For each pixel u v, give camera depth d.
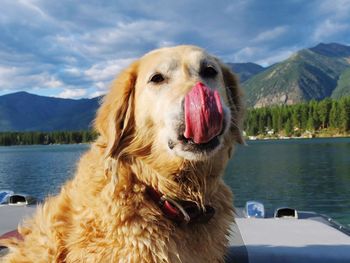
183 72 0.49
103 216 0.42
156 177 0.47
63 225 0.45
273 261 0.48
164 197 0.45
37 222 0.48
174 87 0.47
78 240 0.43
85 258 0.42
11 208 0.74
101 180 0.46
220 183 0.51
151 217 0.43
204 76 0.51
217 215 0.48
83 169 0.49
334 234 0.59
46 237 0.45
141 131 0.48
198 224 0.46
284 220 0.70
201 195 0.47
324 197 3.15
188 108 0.42
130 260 0.41
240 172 5.08
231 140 0.52
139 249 0.42
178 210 0.44
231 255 0.50
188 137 0.42
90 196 0.45
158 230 0.43
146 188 0.46
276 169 5.31
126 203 0.44
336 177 4.23
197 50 0.52
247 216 0.74
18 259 0.45
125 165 0.47
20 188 4.04
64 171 5.76
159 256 0.42
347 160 6.25
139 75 0.51
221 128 0.42
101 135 0.50
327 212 2.62
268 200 3.13
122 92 0.50
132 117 0.50
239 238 0.56
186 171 0.47
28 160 9.48
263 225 0.65
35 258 0.44
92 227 0.43
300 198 3.16
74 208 0.45
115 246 0.41
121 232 0.42
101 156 0.48
